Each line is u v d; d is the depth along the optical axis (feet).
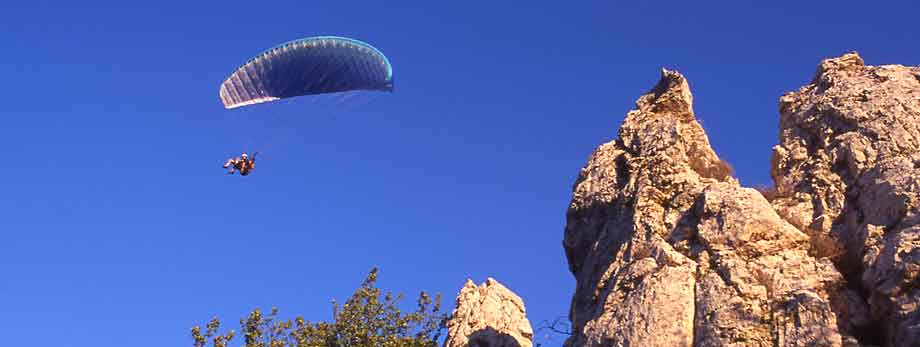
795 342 93.20
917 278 92.58
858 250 100.48
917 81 116.47
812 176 111.96
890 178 103.04
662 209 112.37
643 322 99.71
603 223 120.57
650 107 129.29
